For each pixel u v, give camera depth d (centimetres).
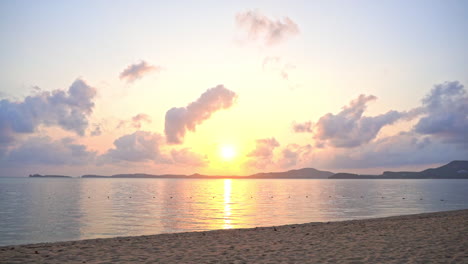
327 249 1455
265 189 16500
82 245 1616
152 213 4903
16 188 15350
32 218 4247
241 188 17962
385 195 10688
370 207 6112
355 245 1537
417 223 2339
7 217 4375
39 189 14338
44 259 1287
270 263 1205
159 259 1289
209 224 3650
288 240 1739
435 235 1764
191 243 1677
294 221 3922
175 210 5403
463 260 1202
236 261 1244
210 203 7094
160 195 10362
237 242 1700
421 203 7181
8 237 2866
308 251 1418
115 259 1289
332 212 5131
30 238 2808
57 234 3003
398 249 1416
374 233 1914
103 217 4362
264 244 1620
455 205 6600
